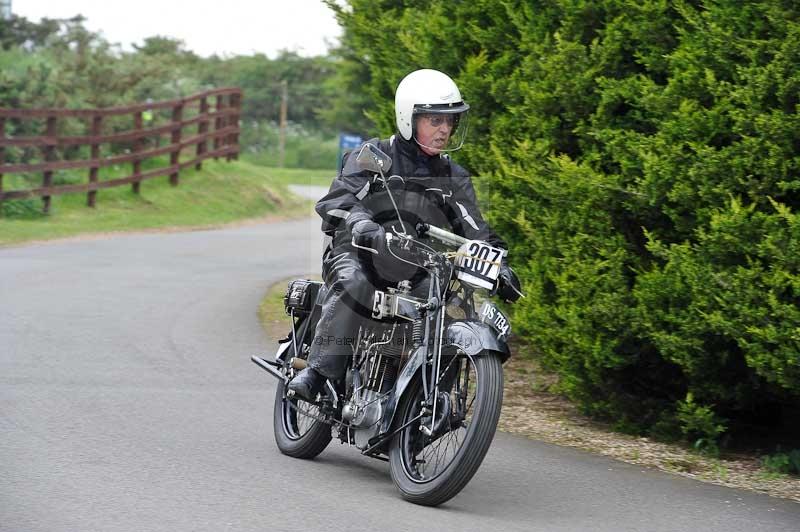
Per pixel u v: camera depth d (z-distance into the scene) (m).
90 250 37.78
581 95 16.28
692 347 14.73
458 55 19.52
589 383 16.66
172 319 24.23
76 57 63.03
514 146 17.75
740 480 14.32
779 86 13.54
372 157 11.87
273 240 44.12
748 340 14.00
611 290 15.48
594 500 12.91
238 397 17.42
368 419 12.66
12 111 46.66
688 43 14.77
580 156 16.73
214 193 57.75
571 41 16.77
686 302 14.77
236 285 30.05
